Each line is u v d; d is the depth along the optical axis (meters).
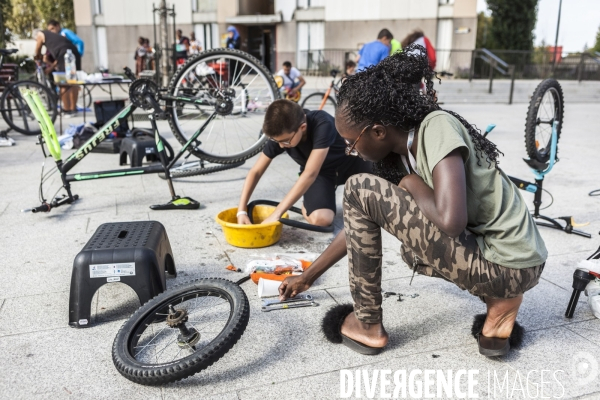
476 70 16.06
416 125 1.49
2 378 1.64
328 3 18.94
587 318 2.01
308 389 1.59
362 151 1.56
